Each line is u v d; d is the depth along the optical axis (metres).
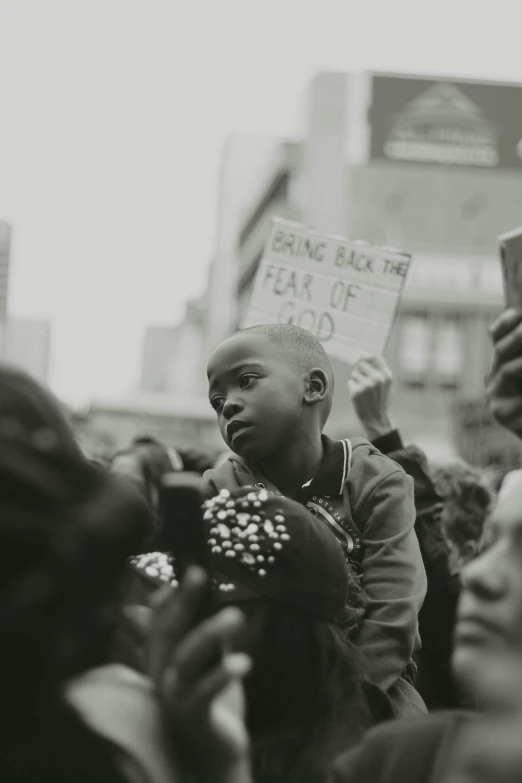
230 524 2.43
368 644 3.01
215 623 1.49
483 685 1.59
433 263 55.69
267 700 2.30
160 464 4.60
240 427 3.16
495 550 1.63
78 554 1.35
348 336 4.54
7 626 1.33
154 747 1.46
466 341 54.34
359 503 3.24
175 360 66.88
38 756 1.40
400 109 57.62
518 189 57.25
